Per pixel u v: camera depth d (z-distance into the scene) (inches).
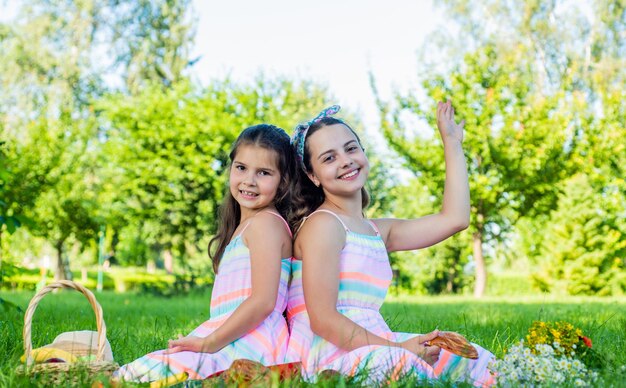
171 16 1268.5
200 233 854.5
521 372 108.6
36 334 179.3
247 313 117.7
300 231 127.0
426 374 110.7
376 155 916.0
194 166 830.5
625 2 1046.4
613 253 896.3
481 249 887.1
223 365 115.3
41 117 848.3
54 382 105.9
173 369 112.0
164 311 363.6
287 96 945.5
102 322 119.3
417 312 361.1
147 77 1251.8
